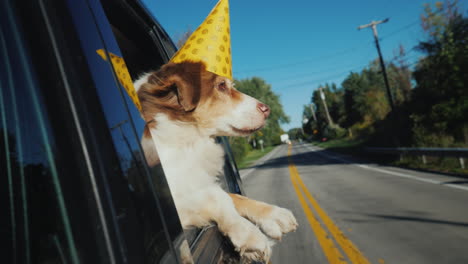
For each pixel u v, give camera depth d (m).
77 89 0.70
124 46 2.01
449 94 15.95
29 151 0.58
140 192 0.78
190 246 1.26
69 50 0.72
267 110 2.05
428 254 3.77
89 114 0.70
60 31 0.72
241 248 1.31
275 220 1.54
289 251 4.46
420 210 5.79
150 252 0.72
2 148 0.58
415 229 4.75
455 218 5.04
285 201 8.45
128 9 1.70
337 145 37.34
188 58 1.85
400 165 13.41
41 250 0.54
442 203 6.10
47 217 0.56
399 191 7.82
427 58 18.38
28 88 0.61
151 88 1.67
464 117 14.49
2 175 0.57
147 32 2.02
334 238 4.79
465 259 3.48
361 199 7.40
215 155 1.75
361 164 15.60
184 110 1.68
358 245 4.38
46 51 0.67
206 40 1.88
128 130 0.85
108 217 0.63
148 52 2.16
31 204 0.56
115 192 0.68
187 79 1.73
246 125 1.92
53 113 0.63
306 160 23.16
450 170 10.17
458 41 16.67
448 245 3.96
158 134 1.54
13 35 0.62
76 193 0.60
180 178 1.44
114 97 0.84
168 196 0.95
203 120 1.77
